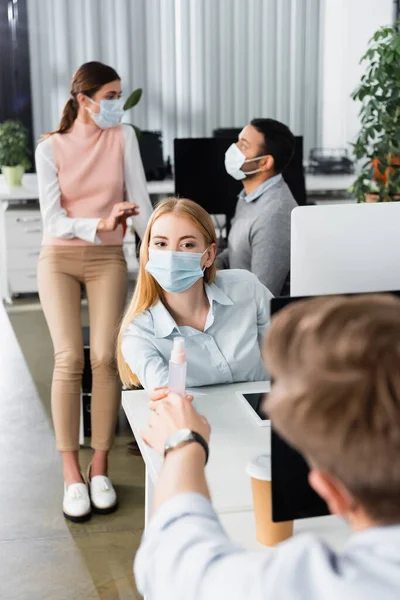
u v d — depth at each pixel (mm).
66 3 6121
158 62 6277
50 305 2988
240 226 3066
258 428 1894
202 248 2082
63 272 3020
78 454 3143
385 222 1844
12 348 4855
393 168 4215
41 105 6266
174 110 6367
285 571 762
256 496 1465
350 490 756
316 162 6062
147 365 2033
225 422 1921
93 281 3037
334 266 1848
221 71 6348
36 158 3037
